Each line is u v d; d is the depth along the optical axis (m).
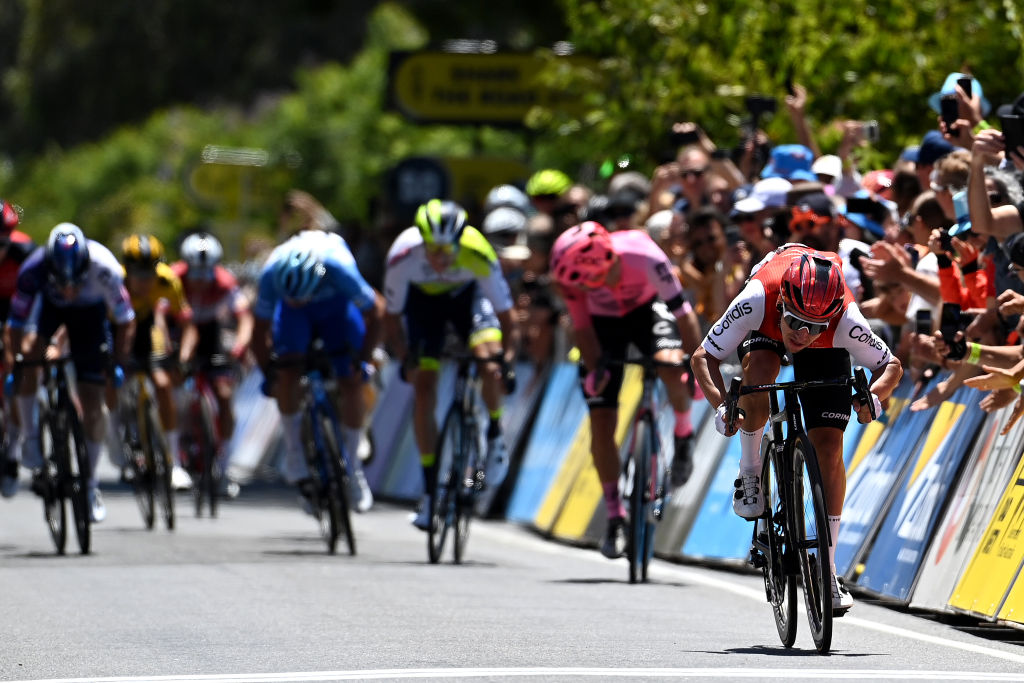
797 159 31.92
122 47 135.50
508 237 43.19
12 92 145.00
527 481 39.91
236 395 69.62
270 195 86.12
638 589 26.05
